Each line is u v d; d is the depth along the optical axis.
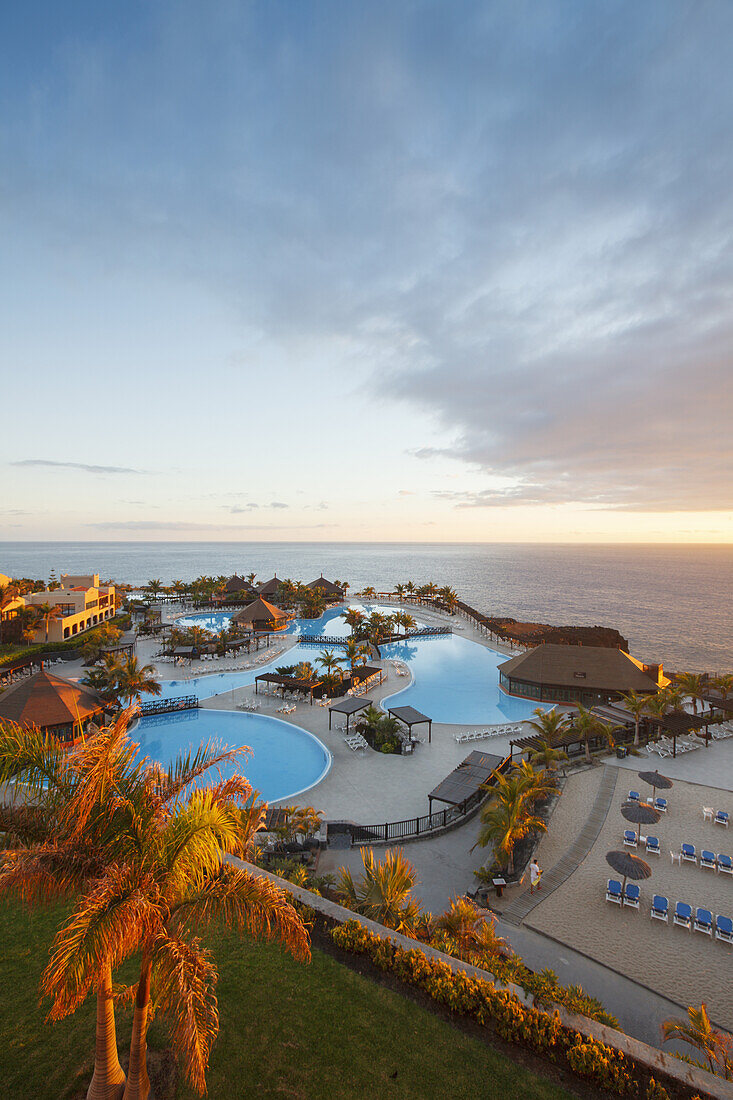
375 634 73.00
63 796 7.55
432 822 25.86
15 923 15.23
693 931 19.08
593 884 21.72
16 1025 11.59
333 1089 10.33
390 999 12.69
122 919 6.24
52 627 69.12
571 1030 11.69
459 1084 10.59
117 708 38.84
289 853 23.11
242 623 81.81
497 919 19.48
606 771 31.50
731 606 181.62
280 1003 12.45
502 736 38.62
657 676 48.12
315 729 39.28
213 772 32.72
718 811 26.05
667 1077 10.74
